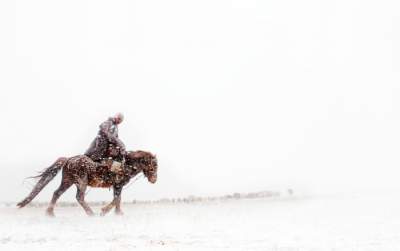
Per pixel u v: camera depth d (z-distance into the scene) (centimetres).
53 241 841
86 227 1028
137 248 791
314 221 1355
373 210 1759
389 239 996
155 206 1811
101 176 1239
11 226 1012
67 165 1208
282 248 847
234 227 1157
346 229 1166
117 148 1238
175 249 796
